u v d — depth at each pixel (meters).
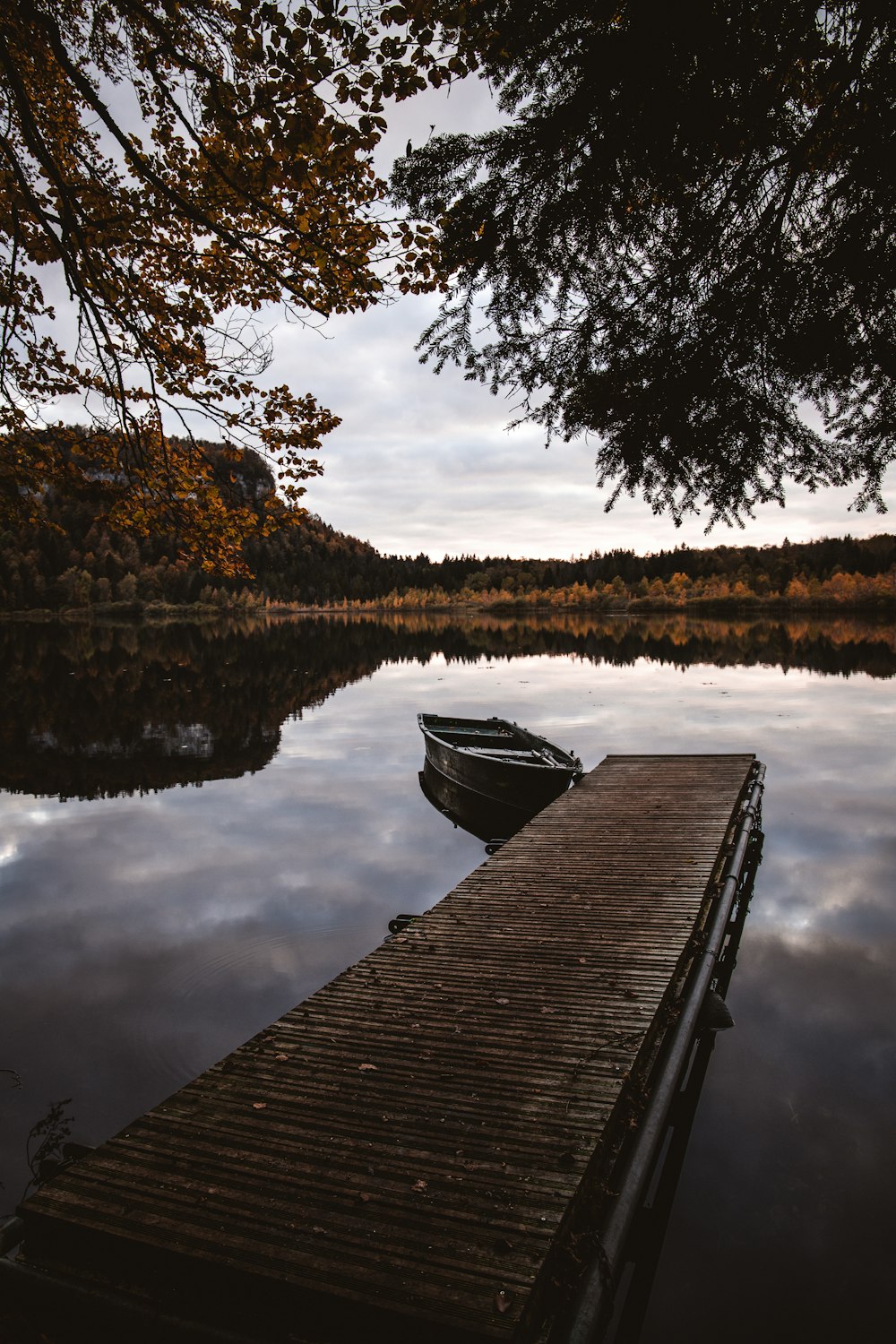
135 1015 5.13
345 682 25.33
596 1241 2.43
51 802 10.88
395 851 8.70
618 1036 3.65
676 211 2.67
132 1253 2.48
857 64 2.36
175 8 3.79
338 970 5.78
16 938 6.36
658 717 17.20
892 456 2.90
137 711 18.95
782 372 2.78
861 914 6.70
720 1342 2.72
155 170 4.96
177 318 5.60
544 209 2.63
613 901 5.48
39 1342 2.35
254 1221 2.54
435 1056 3.54
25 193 4.36
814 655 32.22
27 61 4.81
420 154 2.68
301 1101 3.22
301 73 3.43
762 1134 3.84
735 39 2.20
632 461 3.03
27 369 5.56
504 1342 2.07
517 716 17.64
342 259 4.56
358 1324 2.23
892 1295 2.92
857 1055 4.54
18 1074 4.49
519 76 2.51
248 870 8.05
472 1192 2.64
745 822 7.27
